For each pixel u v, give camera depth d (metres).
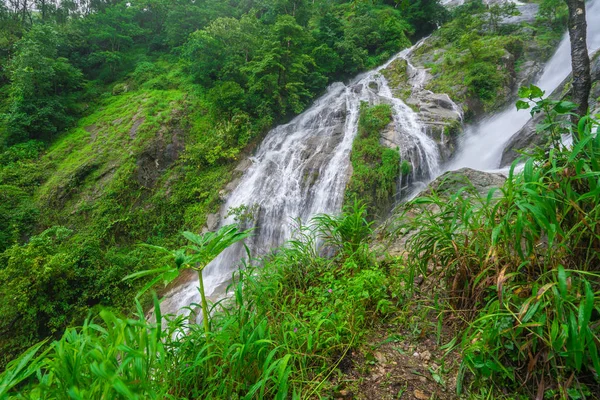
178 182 12.82
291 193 11.34
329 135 13.38
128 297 9.39
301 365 1.72
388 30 20.92
